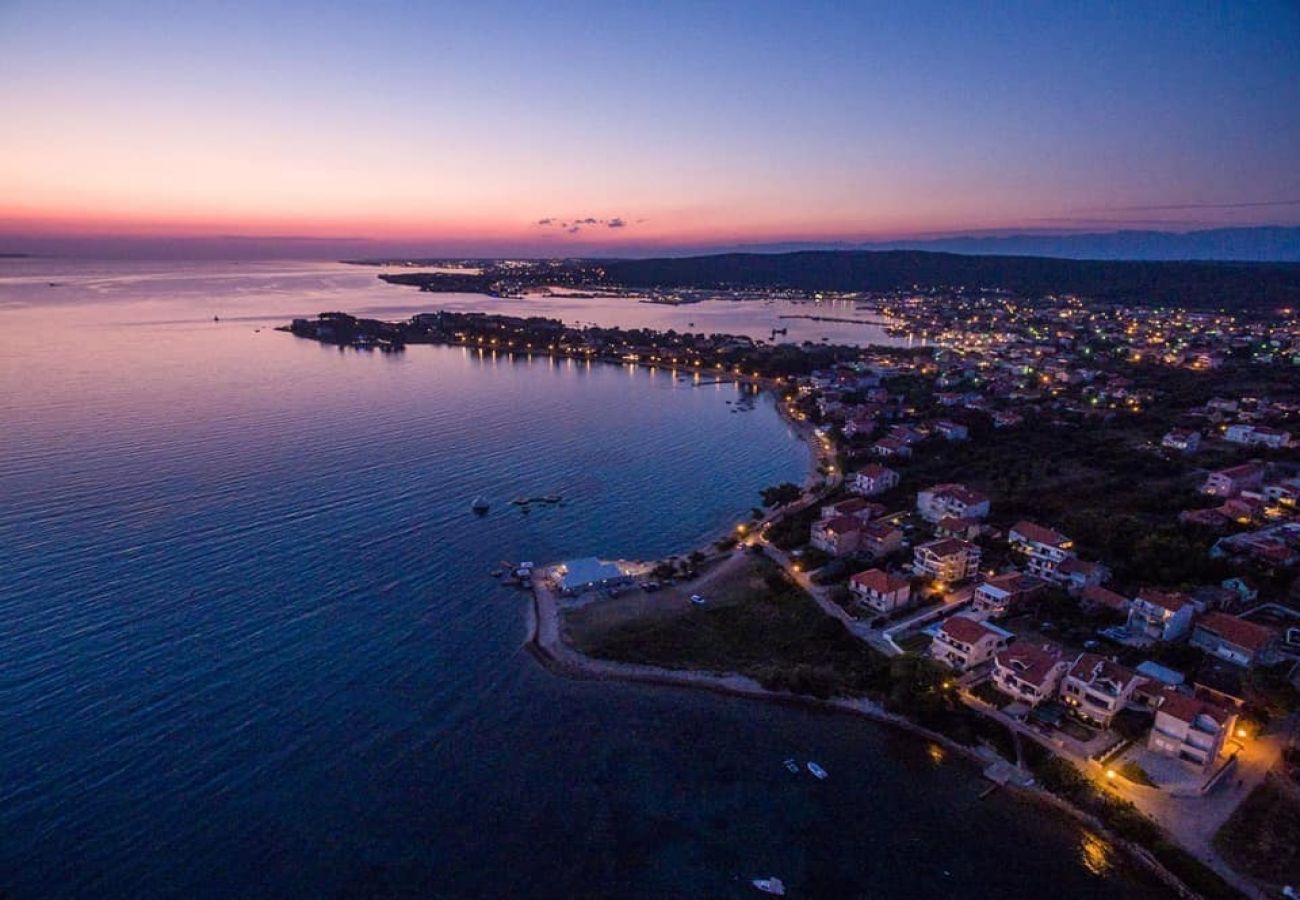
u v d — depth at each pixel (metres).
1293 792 75.69
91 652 98.62
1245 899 65.00
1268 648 97.12
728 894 67.31
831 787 79.88
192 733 84.88
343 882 67.31
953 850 72.00
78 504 145.75
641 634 108.69
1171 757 80.69
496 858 70.38
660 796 78.31
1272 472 167.75
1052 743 83.88
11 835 70.31
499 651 104.25
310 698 92.19
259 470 170.75
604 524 150.12
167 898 65.00
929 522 145.62
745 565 130.62
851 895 67.25
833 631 107.12
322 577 122.06
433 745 84.88
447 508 154.00
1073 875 69.31
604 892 67.25
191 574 120.19
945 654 99.25
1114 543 127.25
